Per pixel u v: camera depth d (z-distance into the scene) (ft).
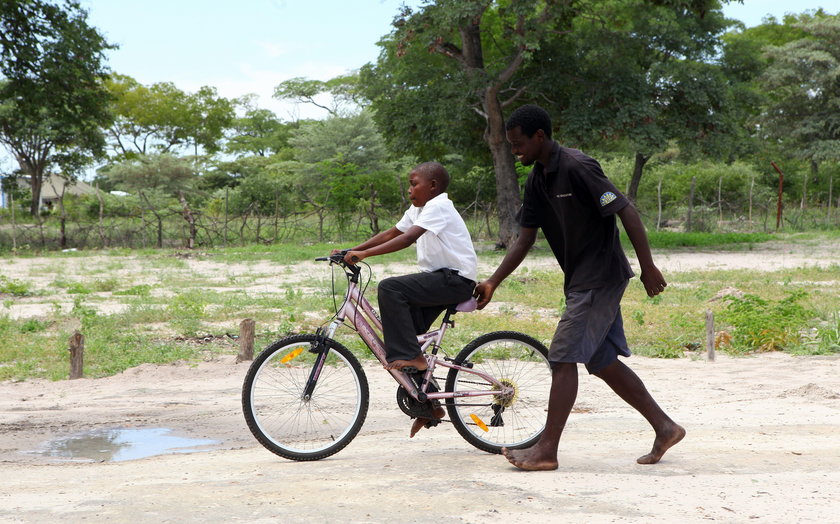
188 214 105.50
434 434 17.76
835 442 14.97
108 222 111.86
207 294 50.52
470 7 75.77
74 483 13.46
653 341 32.99
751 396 22.02
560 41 93.45
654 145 86.63
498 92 91.09
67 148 173.78
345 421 15.29
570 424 18.08
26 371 28.14
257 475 13.38
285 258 82.89
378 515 10.36
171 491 12.03
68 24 97.96
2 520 10.65
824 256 80.28
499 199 92.38
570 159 12.94
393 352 14.28
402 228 15.31
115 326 37.68
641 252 12.75
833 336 31.68
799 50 158.51
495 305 45.65
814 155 156.35
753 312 33.86
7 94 98.22
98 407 22.52
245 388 14.74
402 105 95.20
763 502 10.64
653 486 11.66
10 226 122.01
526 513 10.34
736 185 146.10
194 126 248.32
